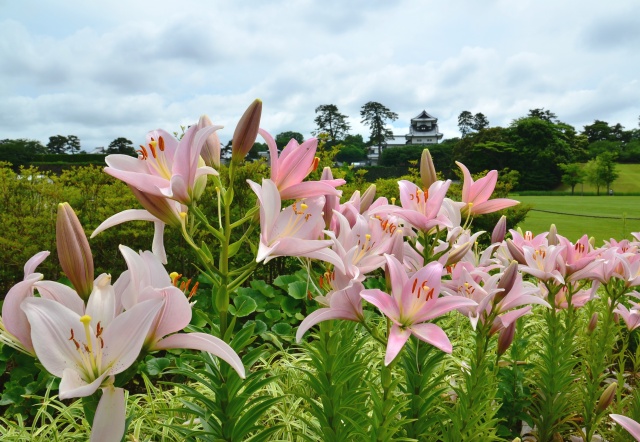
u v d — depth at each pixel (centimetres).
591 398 328
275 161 169
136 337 124
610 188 6094
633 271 345
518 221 897
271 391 321
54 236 573
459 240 266
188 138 150
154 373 376
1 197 589
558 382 318
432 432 270
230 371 173
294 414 295
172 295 130
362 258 198
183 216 158
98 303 130
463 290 246
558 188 5928
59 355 121
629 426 144
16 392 346
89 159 4456
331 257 167
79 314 131
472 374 246
